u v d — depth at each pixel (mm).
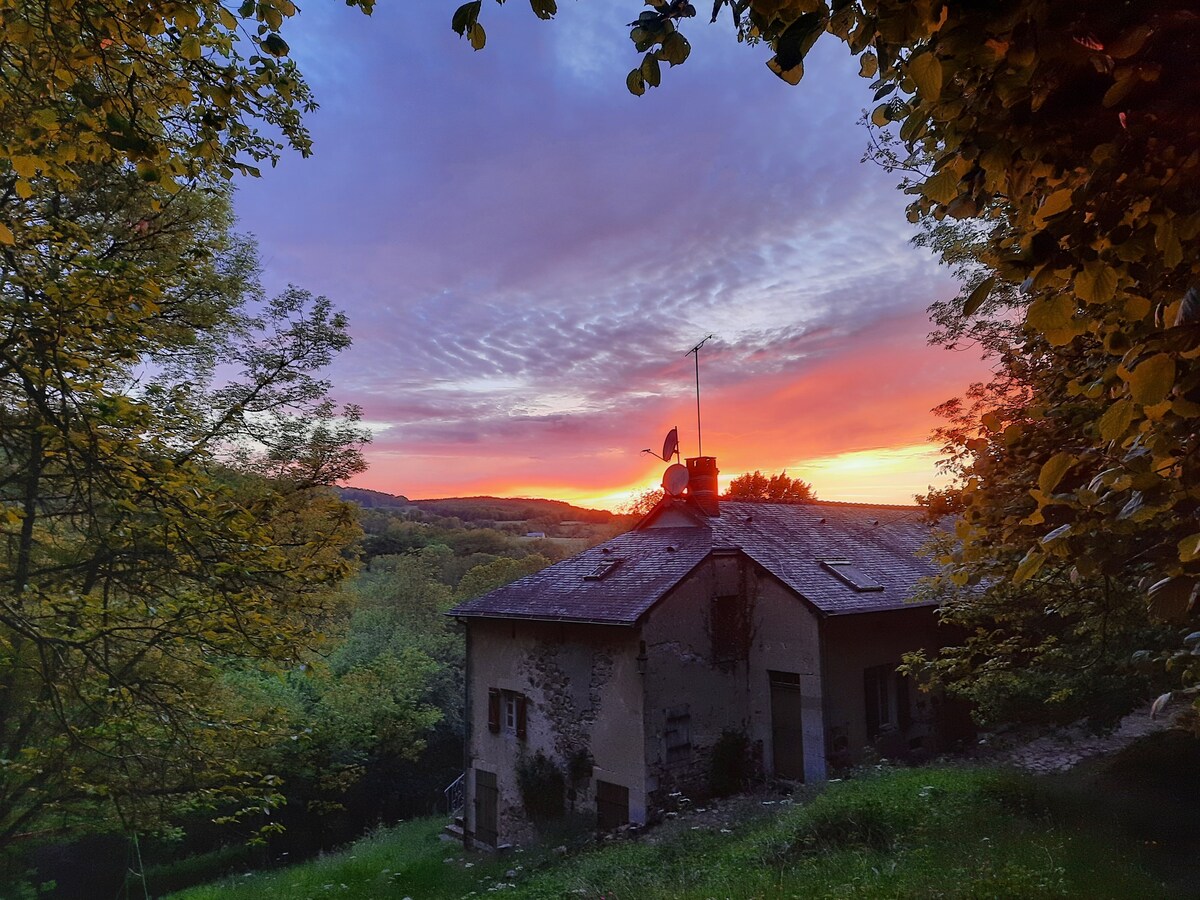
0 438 6348
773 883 6246
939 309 7934
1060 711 8781
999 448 4906
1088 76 1695
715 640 12805
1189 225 1523
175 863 18609
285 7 3588
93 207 8016
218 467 11359
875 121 2445
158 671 8414
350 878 12141
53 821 8992
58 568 6566
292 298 11586
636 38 2201
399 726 21547
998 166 1883
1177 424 1750
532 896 8406
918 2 1640
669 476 15656
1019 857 6094
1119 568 2770
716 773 12258
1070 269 1788
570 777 12680
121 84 4047
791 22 1831
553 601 13586
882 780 9508
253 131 4840
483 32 2131
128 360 6160
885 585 13969
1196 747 9836
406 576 33125
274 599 7340
